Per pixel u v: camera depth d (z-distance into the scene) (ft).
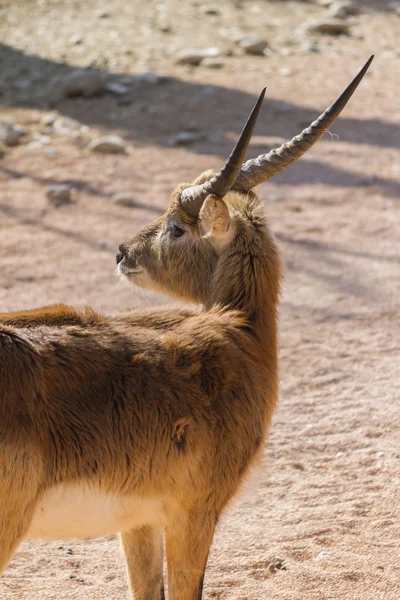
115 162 150.20
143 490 42.73
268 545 57.93
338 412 76.89
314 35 221.46
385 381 81.97
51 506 40.93
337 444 71.56
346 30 223.71
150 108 174.29
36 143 159.22
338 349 89.45
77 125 167.32
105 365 42.52
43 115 172.04
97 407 41.47
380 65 201.36
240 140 48.19
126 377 42.70
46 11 232.73
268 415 48.34
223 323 47.78
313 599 50.96
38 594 52.54
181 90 183.01
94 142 154.51
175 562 44.78
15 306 100.32
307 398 79.87
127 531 48.78
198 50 204.64
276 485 66.39
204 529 44.80
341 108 50.34
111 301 101.71
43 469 39.78
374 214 128.88
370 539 57.52
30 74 193.16
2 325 41.55
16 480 38.60
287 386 82.17
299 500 63.93
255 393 46.60
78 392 41.32
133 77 189.57
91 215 130.62
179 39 213.66
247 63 200.44
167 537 44.68
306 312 98.58
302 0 249.34
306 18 234.58
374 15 238.48
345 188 139.74
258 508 63.41
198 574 45.01
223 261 51.96
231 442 44.93
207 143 156.46
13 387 39.32
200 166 146.30
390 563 54.24
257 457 47.34
